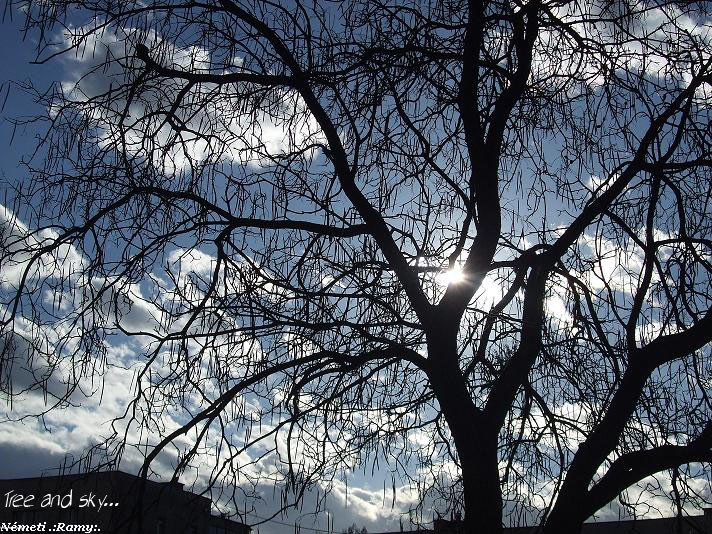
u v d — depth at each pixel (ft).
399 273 18.15
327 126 18.54
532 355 17.76
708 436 16.35
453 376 17.19
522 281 19.48
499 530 16.07
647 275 18.60
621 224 18.93
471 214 19.53
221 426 17.80
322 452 18.28
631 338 18.38
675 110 18.29
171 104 18.42
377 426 19.75
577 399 19.92
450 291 17.80
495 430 16.94
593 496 16.20
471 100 18.33
